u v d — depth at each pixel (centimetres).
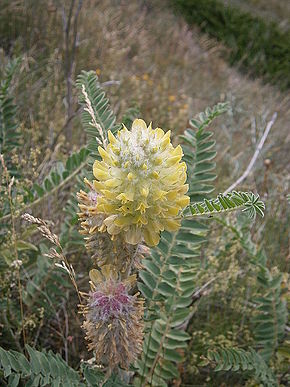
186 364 30
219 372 30
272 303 30
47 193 30
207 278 33
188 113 59
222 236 34
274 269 33
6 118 31
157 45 79
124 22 80
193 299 33
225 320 33
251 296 34
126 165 17
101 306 19
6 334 28
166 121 54
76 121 46
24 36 60
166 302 27
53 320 30
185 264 26
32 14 62
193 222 26
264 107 73
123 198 17
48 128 44
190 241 26
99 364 22
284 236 41
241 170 50
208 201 19
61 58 55
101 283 20
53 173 29
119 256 19
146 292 26
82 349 30
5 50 57
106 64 60
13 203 28
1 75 47
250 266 34
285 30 119
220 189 42
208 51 93
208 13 105
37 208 33
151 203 18
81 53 59
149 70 69
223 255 34
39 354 21
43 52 59
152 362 27
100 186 17
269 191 45
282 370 29
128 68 66
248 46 101
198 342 31
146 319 24
